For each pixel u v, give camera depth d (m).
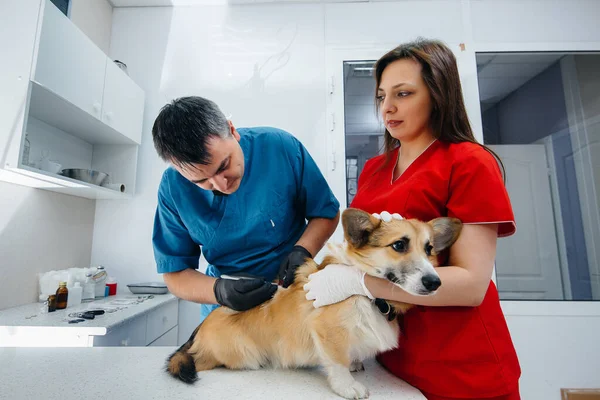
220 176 0.87
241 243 1.09
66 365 0.86
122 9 2.59
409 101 0.81
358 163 2.40
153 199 2.43
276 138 1.18
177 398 0.67
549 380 1.99
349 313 0.71
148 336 1.88
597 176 2.24
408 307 0.75
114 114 2.11
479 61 2.43
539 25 2.42
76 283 1.96
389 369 0.85
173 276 1.07
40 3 1.54
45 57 1.56
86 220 2.35
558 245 2.18
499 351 0.72
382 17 2.50
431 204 0.78
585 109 2.31
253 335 0.83
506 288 2.15
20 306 1.80
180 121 0.79
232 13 2.57
